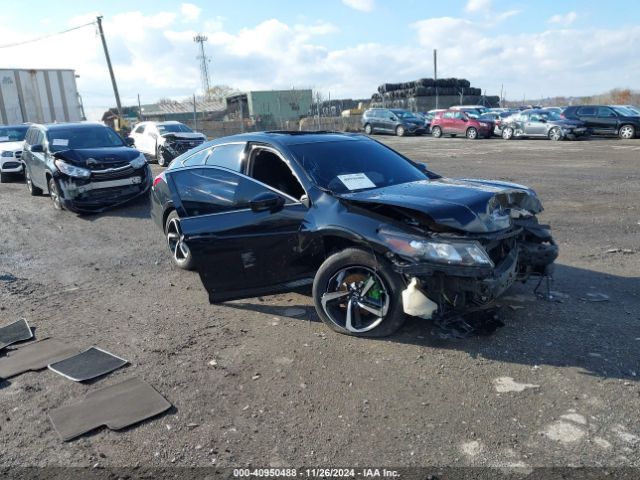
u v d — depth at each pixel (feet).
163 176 21.97
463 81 166.20
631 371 11.96
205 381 12.40
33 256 24.93
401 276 13.41
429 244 12.55
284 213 14.99
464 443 9.78
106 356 13.84
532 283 17.79
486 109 124.06
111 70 120.98
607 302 16.10
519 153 64.18
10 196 43.80
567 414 10.49
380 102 171.01
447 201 13.20
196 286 19.56
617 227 26.04
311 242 14.49
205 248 15.96
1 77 91.09
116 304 17.94
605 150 63.62
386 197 13.93
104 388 12.22
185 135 62.44
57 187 33.81
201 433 10.41
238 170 16.76
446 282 12.76
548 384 11.56
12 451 10.08
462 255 12.31
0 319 16.88
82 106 104.42
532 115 87.61
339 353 13.48
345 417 10.75
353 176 15.88
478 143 83.76
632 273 19.02
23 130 57.36
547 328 14.26
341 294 14.24
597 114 82.23
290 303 17.17
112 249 25.70
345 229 13.78
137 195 35.86
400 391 11.59
